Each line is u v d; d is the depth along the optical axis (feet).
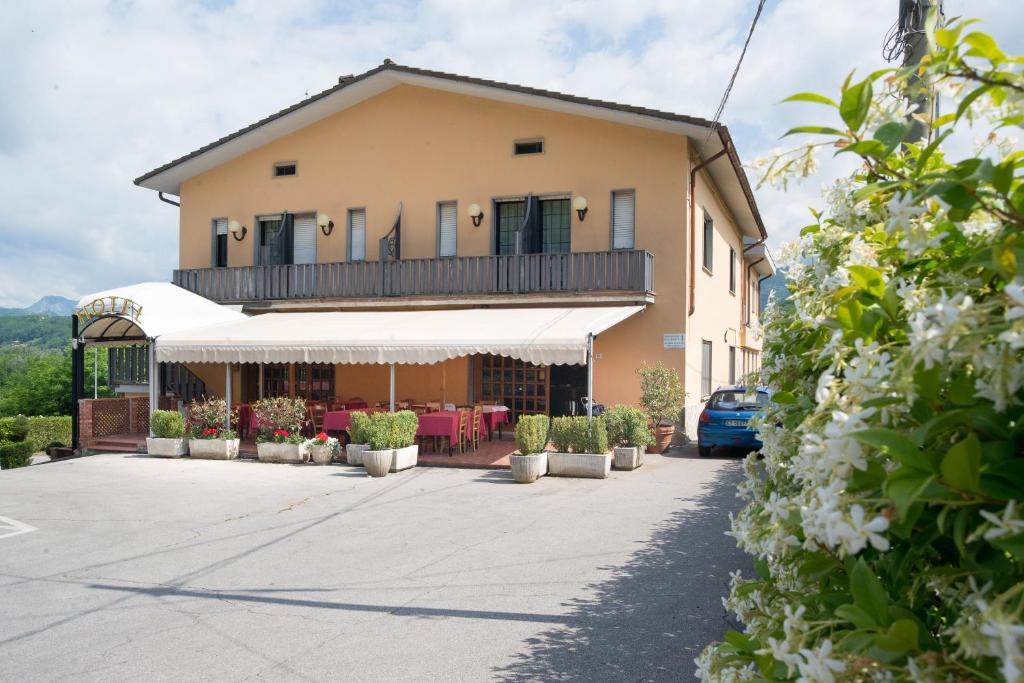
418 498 34.91
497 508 32.45
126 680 15.39
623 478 39.96
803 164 6.04
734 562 23.66
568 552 25.09
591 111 54.49
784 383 8.13
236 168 69.15
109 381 62.39
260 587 21.77
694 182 56.49
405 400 59.41
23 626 18.71
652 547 25.64
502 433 57.88
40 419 90.12
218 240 70.33
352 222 65.26
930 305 4.58
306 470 43.83
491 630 18.02
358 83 61.36
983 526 3.68
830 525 4.16
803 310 6.60
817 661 4.32
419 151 62.44
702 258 61.21
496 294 56.08
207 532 28.73
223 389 67.36
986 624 3.49
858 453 4.10
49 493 37.22
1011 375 3.58
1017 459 3.81
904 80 5.26
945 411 4.26
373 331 48.42
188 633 18.10
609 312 49.16
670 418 50.57
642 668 15.58
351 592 21.15
